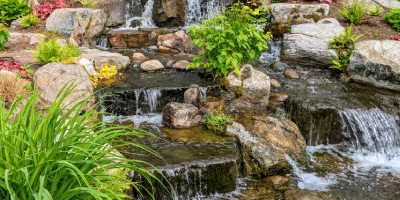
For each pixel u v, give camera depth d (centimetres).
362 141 751
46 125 300
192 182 572
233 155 609
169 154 608
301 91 859
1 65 723
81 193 300
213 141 660
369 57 905
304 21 1116
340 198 581
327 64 970
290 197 575
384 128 763
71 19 1013
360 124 753
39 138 303
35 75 716
